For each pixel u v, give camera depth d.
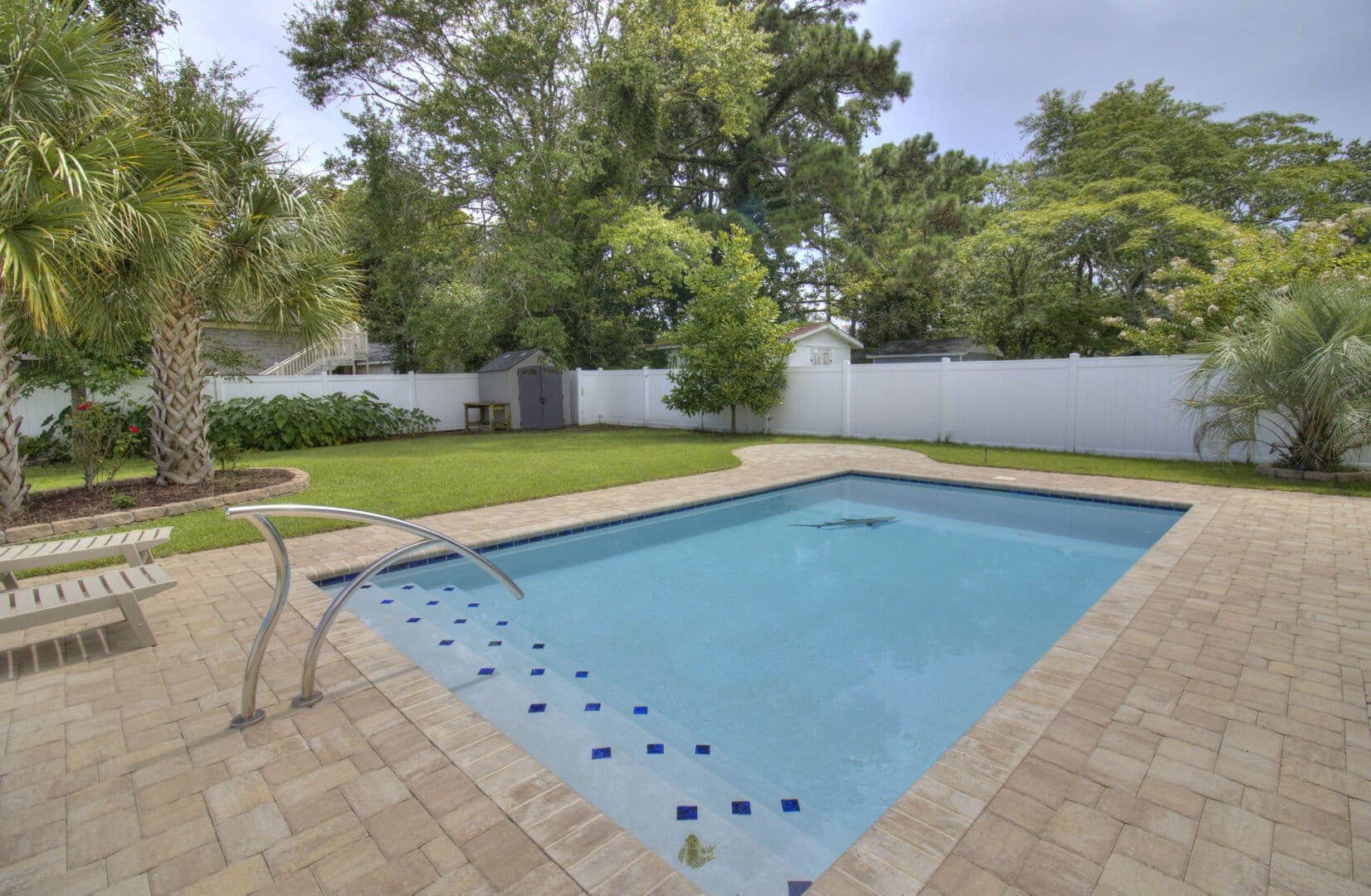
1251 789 2.03
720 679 3.43
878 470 8.84
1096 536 6.18
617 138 17.36
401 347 22.59
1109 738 2.34
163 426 6.84
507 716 2.79
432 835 1.88
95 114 5.07
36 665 3.05
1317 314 7.05
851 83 21.55
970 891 1.64
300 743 2.39
